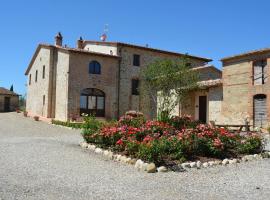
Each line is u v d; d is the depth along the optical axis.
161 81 21.06
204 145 10.09
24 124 22.64
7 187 6.39
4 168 8.13
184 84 21.02
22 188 6.37
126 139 10.48
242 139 11.47
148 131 11.08
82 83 26.23
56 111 27.47
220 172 8.43
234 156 10.30
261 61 19.19
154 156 8.75
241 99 19.95
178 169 8.62
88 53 26.42
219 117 21.27
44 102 29.03
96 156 10.28
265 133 17.30
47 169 8.23
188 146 9.70
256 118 19.16
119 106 28.06
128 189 6.60
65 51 26.41
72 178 7.41
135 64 29.31
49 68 28.30
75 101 25.80
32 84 33.53
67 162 9.18
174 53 31.16
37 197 5.81
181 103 23.11
